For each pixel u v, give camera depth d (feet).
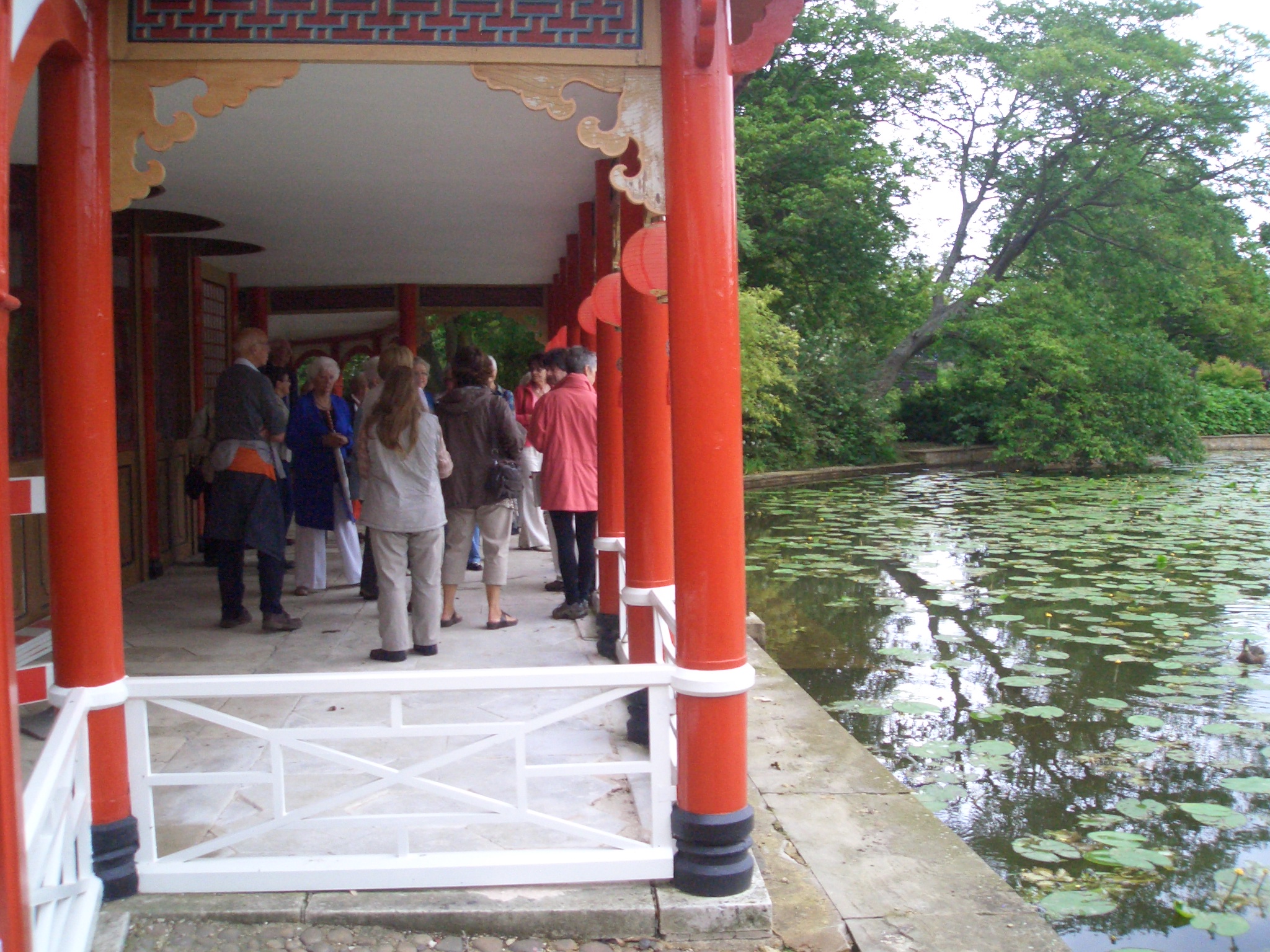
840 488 61.77
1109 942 10.91
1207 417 105.09
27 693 8.69
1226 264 92.73
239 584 18.34
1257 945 10.82
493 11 9.27
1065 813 14.14
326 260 26.35
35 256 16.60
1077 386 75.31
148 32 8.98
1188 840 13.30
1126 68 78.02
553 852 9.50
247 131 13.44
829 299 78.95
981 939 9.39
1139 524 42.86
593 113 12.64
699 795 9.32
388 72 10.87
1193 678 20.39
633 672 9.37
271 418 18.01
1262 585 29.40
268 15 9.09
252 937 8.75
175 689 9.09
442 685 9.16
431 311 35.32
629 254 11.46
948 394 90.68
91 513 8.89
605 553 16.52
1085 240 86.22
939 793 14.67
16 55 7.24
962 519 45.16
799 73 77.56
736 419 9.29
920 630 24.50
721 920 9.09
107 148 8.95
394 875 9.24
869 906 9.96
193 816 10.77
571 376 19.65
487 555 18.56
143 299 21.95
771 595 28.53
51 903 7.75
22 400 16.25
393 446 15.85
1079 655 22.22
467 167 15.79
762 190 71.61
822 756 14.32
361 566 22.77
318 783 11.62
